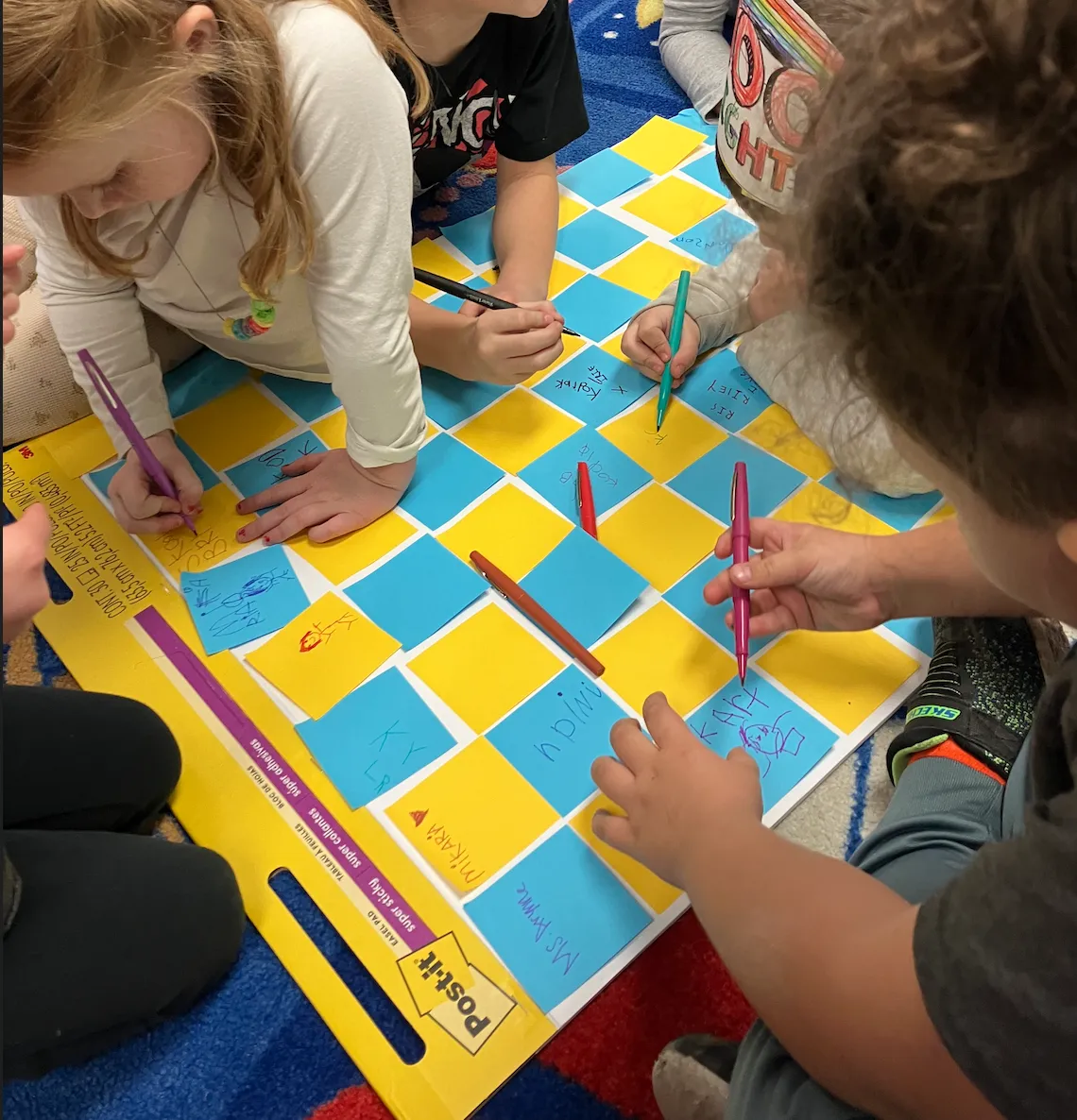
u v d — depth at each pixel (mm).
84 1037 511
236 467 825
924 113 276
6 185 511
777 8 664
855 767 656
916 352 303
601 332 919
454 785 626
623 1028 565
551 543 750
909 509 770
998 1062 325
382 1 842
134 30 491
